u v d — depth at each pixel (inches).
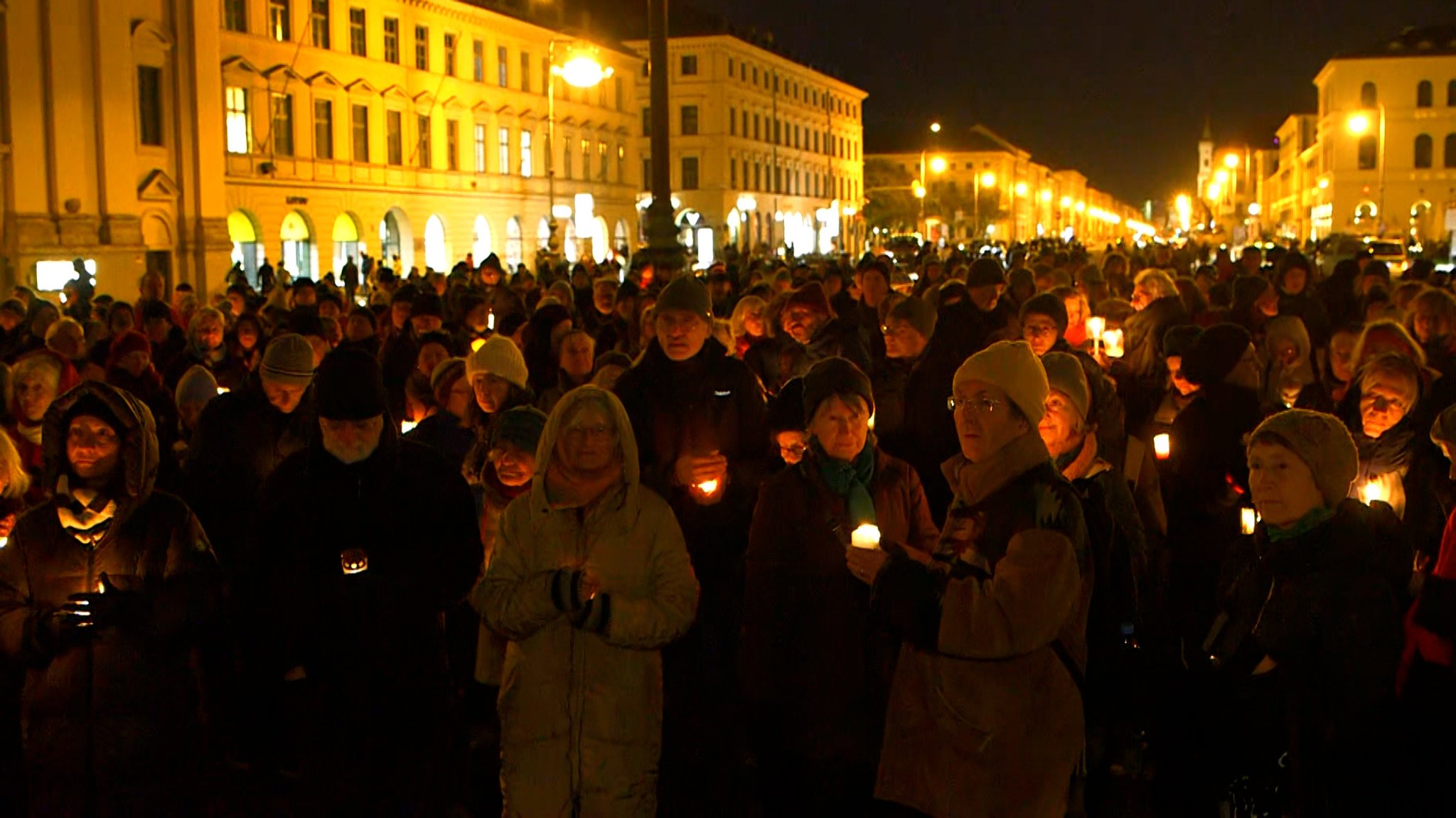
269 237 1706.4
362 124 1910.7
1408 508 231.9
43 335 499.2
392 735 192.9
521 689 178.7
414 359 354.9
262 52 1675.7
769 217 3511.3
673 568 182.5
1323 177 3764.8
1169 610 258.2
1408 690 160.2
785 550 190.7
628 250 2279.8
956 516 152.3
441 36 2092.8
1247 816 179.9
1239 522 263.0
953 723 148.4
